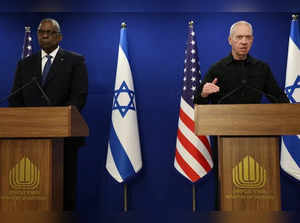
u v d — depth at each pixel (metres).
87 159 4.71
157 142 4.70
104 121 4.71
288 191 4.60
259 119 2.67
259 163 2.75
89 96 4.73
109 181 4.68
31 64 3.77
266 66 3.76
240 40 3.63
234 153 2.77
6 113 2.75
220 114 2.69
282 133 2.66
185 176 4.31
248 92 3.66
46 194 2.80
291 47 4.43
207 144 4.36
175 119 4.71
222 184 2.77
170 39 4.77
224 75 3.71
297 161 4.32
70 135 2.71
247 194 2.75
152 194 4.66
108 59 4.77
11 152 2.84
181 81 4.73
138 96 4.73
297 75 4.36
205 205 4.62
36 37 4.75
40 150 2.82
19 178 2.83
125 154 4.36
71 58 3.76
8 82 4.78
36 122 2.73
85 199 4.69
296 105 2.66
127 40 4.73
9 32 4.79
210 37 4.76
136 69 4.75
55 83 3.67
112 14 4.79
